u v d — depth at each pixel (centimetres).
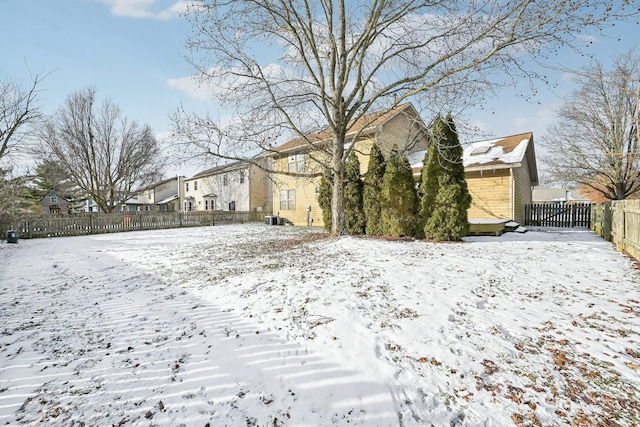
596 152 1872
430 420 213
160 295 508
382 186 1039
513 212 1294
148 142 2809
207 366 283
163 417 222
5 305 474
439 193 930
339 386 249
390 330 329
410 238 970
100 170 2636
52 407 235
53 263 830
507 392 235
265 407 230
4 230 1441
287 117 1005
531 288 459
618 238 766
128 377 271
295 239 1118
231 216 2588
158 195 4253
